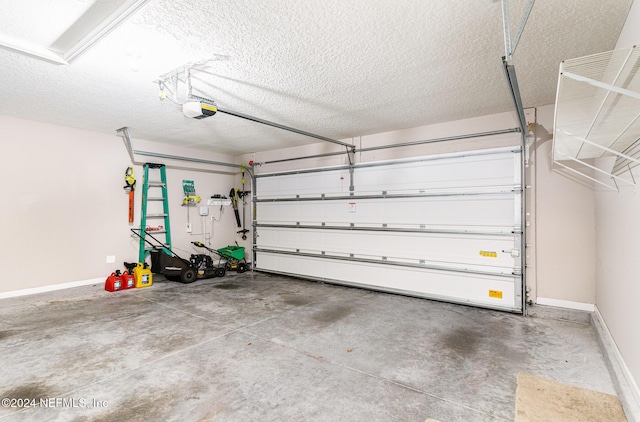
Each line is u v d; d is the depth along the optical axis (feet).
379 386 7.24
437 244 14.42
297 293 15.76
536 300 12.51
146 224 18.26
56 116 13.83
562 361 8.39
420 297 14.78
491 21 6.91
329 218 18.11
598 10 6.50
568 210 11.88
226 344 9.50
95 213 16.42
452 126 14.37
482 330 10.68
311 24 7.02
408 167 15.31
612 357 7.71
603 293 9.66
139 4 6.23
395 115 13.62
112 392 6.97
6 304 13.32
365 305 13.64
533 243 12.54
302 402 6.64
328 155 18.42
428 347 9.32
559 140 7.54
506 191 12.73
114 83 10.23
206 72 9.50
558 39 7.62
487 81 10.14
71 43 8.00
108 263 16.87
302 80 10.09
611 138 6.99
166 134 16.97
